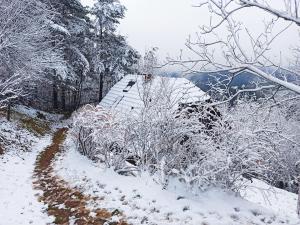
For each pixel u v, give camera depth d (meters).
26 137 20.55
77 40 36.91
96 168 11.84
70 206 9.16
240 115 8.71
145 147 10.10
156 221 7.41
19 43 18.31
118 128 11.04
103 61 40.19
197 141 9.12
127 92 24.80
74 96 40.69
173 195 8.34
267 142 8.81
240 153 8.30
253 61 4.54
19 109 27.45
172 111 9.61
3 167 13.41
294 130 20.77
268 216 7.78
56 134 26.41
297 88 4.29
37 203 9.80
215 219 7.26
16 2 17.42
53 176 12.59
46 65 22.75
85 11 37.09
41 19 20.84
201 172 8.52
